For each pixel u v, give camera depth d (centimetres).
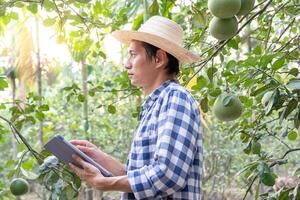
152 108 206
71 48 396
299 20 410
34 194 938
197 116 199
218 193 843
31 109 349
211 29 276
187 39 377
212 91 305
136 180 187
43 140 611
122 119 793
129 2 391
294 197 275
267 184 274
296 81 257
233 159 836
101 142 786
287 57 330
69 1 297
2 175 573
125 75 380
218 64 380
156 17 239
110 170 240
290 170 806
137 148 202
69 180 277
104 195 883
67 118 761
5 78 331
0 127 367
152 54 215
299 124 285
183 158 186
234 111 290
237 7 262
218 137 793
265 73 264
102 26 369
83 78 623
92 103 789
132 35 215
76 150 208
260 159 297
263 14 368
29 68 605
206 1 384
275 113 457
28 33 585
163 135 189
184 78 367
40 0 299
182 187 189
